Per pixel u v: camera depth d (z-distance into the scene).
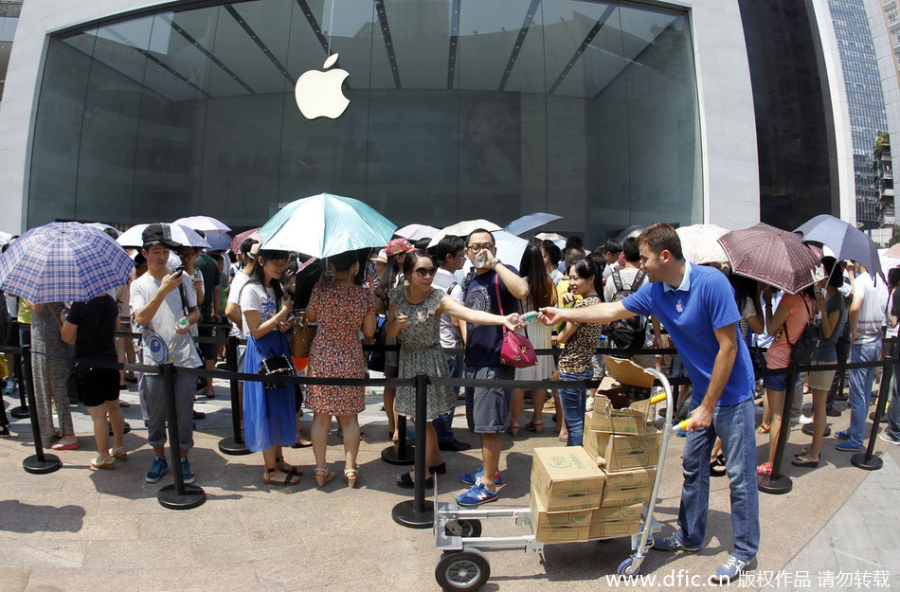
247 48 18.56
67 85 19.94
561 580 2.90
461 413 6.21
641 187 17.77
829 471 4.56
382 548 3.20
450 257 5.08
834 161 18.59
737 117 17.52
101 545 3.16
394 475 4.32
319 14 18.23
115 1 19.28
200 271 6.77
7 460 4.41
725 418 2.96
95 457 4.52
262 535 3.33
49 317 4.66
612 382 3.16
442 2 17.95
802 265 3.79
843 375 6.40
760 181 17.81
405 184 18.39
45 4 20.36
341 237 3.53
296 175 18.61
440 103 18.31
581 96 17.97
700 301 2.80
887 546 3.32
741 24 18.03
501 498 3.86
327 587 2.82
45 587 2.74
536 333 5.15
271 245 3.57
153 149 19.20
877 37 80.12
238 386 4.74
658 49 17.84
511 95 18.17
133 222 19.27
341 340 3.85
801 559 3.16
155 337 3.99
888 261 7.96
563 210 18.06
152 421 4.00
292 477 4.09
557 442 5.19
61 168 19.78
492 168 18.23
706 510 3.17
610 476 2.83
